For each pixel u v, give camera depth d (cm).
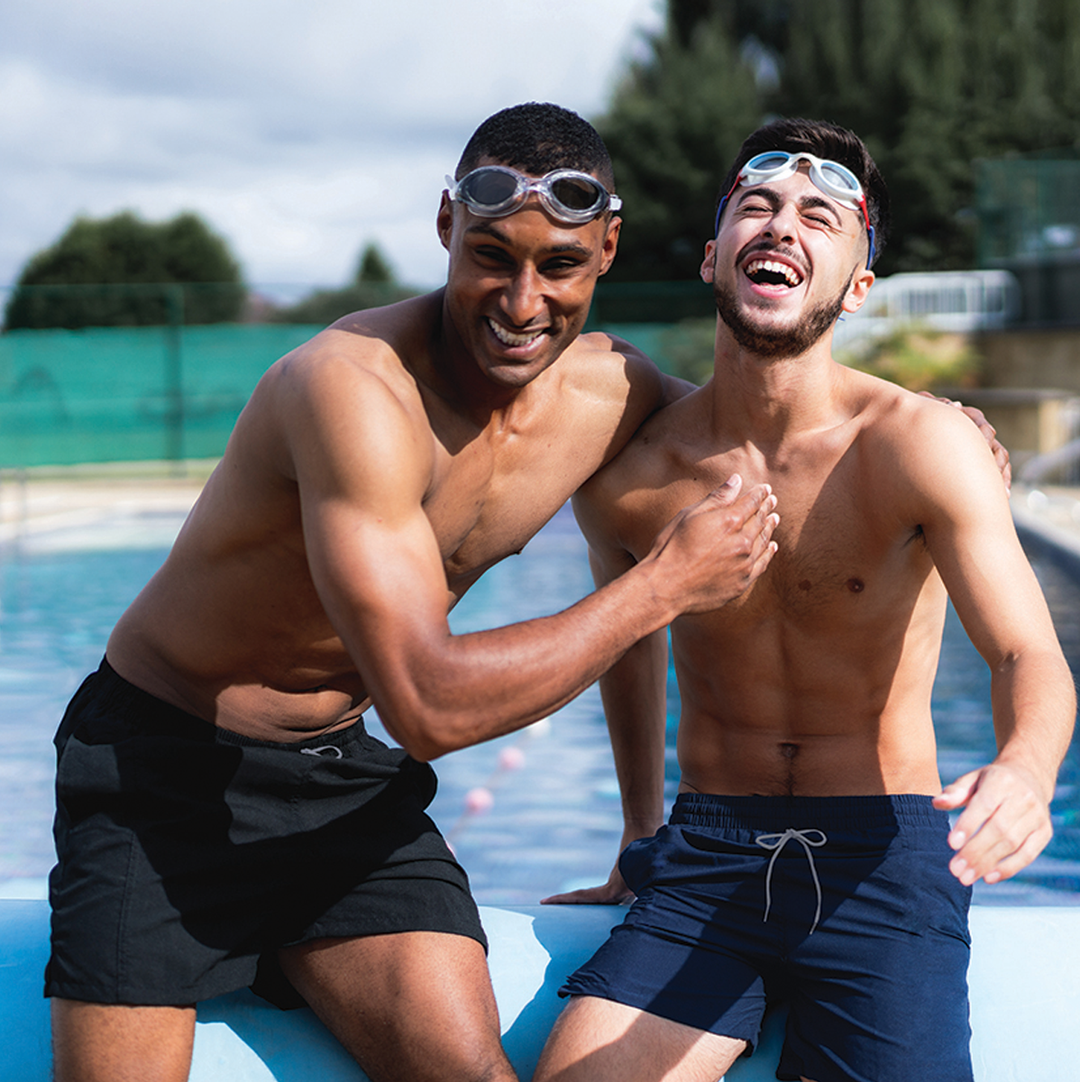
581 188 145
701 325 1616
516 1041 165
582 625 138
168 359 1581
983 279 1627
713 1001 156
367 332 155
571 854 359
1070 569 689
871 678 171
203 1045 157
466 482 163
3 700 545
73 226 3288
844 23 2502
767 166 169
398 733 136
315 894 156
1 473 1501
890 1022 151
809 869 161
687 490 179
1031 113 2364
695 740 182
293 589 155
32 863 342
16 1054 158
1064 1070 163
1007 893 321
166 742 156
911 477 160
